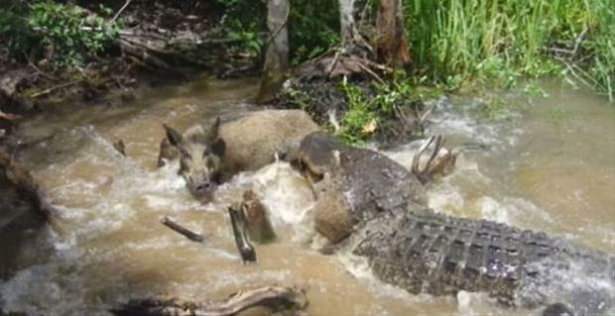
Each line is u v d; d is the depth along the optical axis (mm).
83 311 7016
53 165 8977
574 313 6570
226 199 8453
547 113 9914
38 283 7344
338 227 7707
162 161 8859
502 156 9070
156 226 8047
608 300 6605
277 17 9945
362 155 8352
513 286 6824
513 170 8820
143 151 9242
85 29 10727
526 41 10898
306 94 9977
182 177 8633
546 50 11156
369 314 6941
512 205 8227
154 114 9961
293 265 7531
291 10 10766
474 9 10758
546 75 10703
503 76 10438
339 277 7375
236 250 7734
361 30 10773
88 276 7418
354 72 10203
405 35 10242
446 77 10508
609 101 10133
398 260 7238
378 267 7352
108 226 8047
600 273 6773
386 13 10039
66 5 11086
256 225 7730
